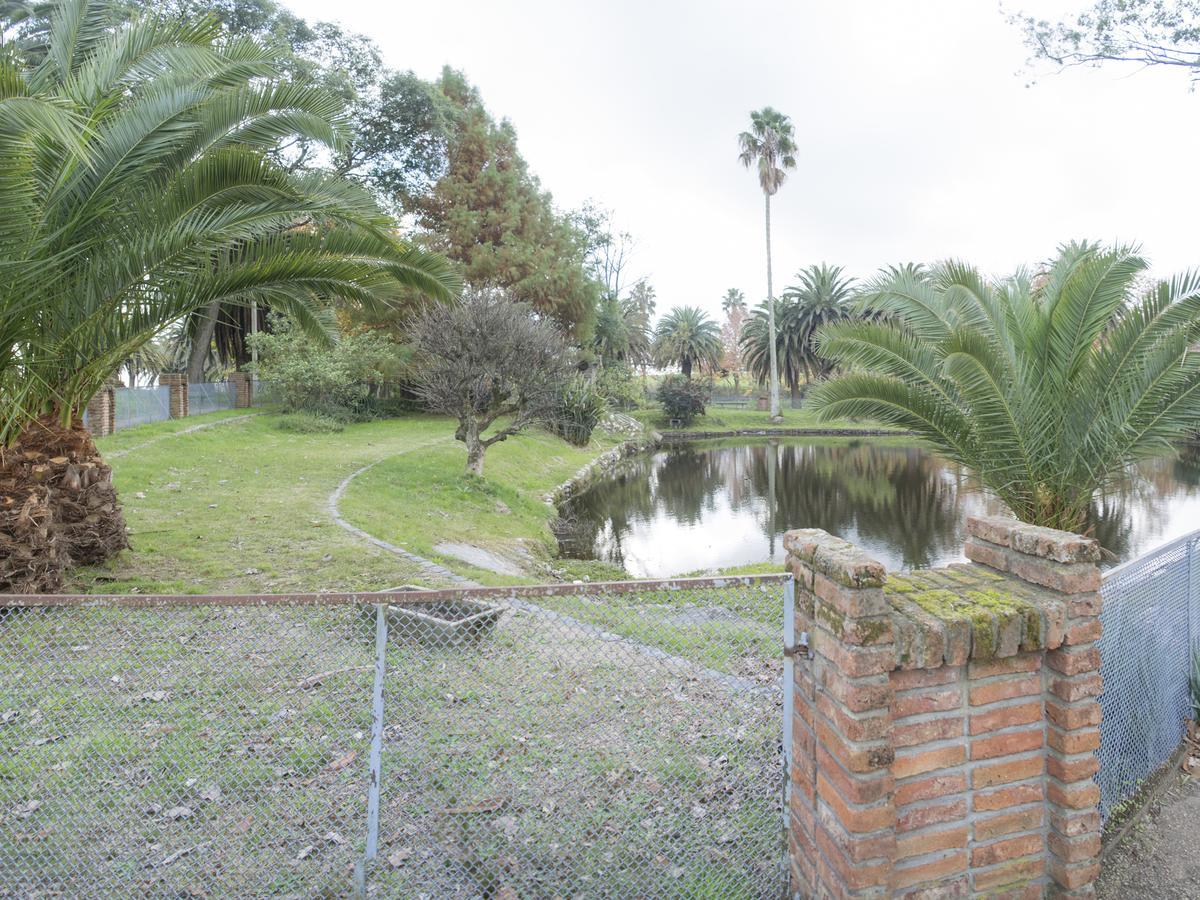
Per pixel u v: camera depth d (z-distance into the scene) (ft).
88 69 19.26
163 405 68.08
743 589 14.29
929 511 59.16
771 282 164.86
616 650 14.23
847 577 6.66
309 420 75.51
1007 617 7.12
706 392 171.12
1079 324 24.22
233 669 13.58
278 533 29.19
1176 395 22.89
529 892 8.43
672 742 11.34
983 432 25.39
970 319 26.08
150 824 9.62
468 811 9.79
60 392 21.16
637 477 84.74
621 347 164.45
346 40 93.66
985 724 7.34
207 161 19.58
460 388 50.96
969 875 7.38
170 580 21.81
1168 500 60.39
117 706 12.32
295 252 22.26
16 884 8.54
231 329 109.81
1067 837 7.43
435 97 99.50
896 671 7.01
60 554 20.08
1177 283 22.06
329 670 13.61
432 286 26.12
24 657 13.15
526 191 115.24
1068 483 25.18
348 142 22.41
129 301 19.95
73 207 18.40
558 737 11.50
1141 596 10.78
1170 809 10.21
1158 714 11.26
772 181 162.71
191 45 19.98
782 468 93.25
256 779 10.56
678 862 8.91
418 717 12.11
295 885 8.49
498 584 25.13
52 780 10.46
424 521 37.96
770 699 12.35
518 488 58.90
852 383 27.37
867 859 6.78
